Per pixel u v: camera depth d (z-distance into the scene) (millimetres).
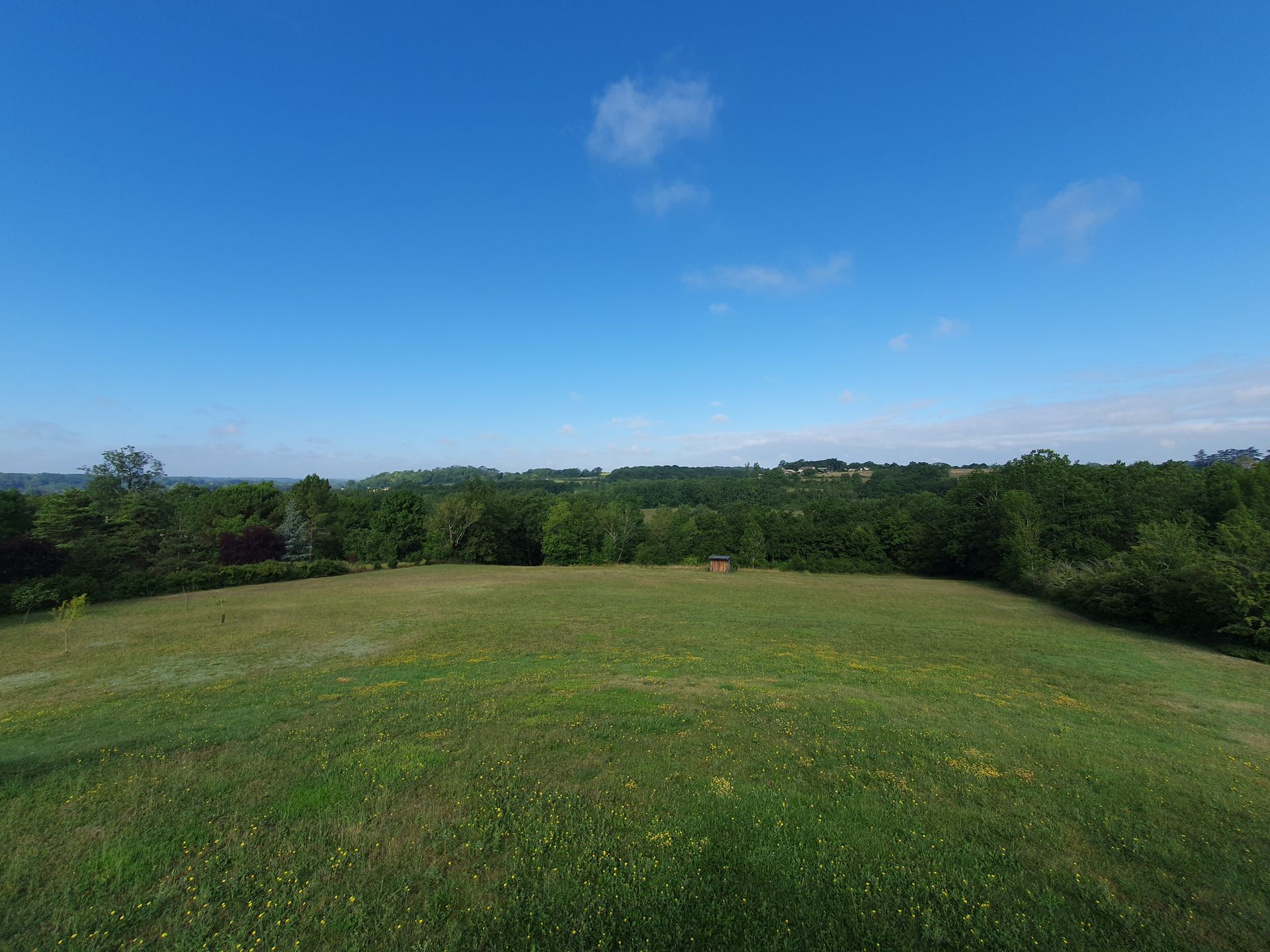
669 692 13008
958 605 34469
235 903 5129
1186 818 7098
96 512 41188
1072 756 9156
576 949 4633
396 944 4652
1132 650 20547
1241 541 22922
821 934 4855
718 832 6496
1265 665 18297
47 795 7238
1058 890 5570
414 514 68125
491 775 7953
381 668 16281
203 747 9172
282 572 43469
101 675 15789
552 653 18781
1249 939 4906
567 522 68250
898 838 6449
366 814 6750
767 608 31906
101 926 4797
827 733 10062
